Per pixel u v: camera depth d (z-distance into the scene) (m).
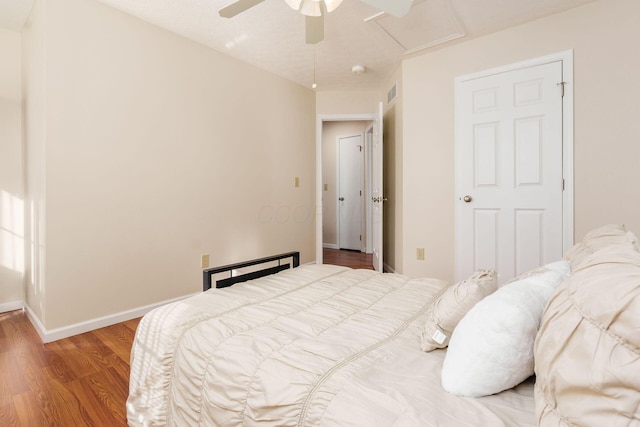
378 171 3.88
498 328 0.76
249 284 1.63
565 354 0.58
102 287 2.45
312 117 4.41
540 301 0.82
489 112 2.91
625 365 0.49
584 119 2.48
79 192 2.32
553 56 2.59
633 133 2.31
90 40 2.35
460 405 0.72
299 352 0.95
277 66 3.60
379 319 1.21
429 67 3.22
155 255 2.75
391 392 0.76
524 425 0.66
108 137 2.45
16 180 2.83
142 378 1.21
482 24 2.71
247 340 1.02
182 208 2.93
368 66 3.59
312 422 0.74
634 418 0.47
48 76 2.16
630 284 0.54
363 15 2.57
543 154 2.67
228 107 3.31
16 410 1.50
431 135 3.22
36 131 2.39
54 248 2.21
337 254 5.56
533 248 2.74
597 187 2.45
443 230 3.19
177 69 2.87
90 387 1.69
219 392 0.93
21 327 2.44
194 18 2.62
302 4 1.79
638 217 2.30
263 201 3.73
